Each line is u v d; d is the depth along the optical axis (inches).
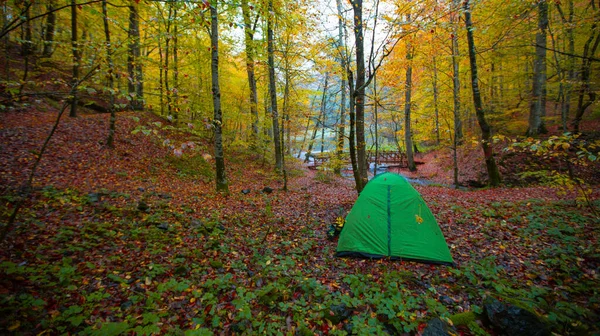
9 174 249.9
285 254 205.2
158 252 178.7
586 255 174.9
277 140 550.6
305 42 365.4
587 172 394.3
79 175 293.7
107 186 284.4
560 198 302.7
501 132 612.4
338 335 117.6
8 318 104.0
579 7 466.9
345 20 253.3
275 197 370.9
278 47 422.3
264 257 193.6
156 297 133.3
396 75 395.5
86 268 149.9
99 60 140.3
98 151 363.9
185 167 430.9
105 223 199.6
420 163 882.1
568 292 144.3
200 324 122.1
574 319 121.9
